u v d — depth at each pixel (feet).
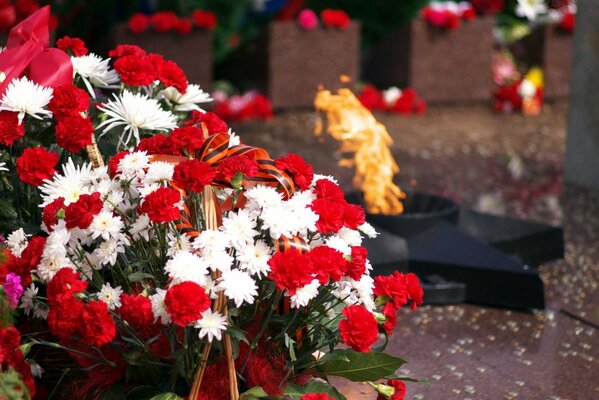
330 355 7.76
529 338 11.83
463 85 30.27
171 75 9.07
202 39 27.35
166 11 29.43
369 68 31.63
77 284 7.13
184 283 6.76
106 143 9.12
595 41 19.90
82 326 6.94
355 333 7.21
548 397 10.09
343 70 28.48
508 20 35.01
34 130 9.15
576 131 20.62
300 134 25.32
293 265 6.95
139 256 7.73
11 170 8.73
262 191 7.40
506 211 18.51
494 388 10.27
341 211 7.57
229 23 29.68
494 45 32.58
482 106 30.30
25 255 7.51
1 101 8.19
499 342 11.67
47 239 7.54
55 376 8.16
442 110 29.43
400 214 13.61
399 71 30.27
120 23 28.78
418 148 24.58
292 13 32.68
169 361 7.60
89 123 8.13
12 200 8.86
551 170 22.45
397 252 13.10
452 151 24.45
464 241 13.35
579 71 20.33
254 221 7.43
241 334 7.06
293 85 28.02
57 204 7.57
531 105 29.58
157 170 7.57
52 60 8.72
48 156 7.93
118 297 7.39
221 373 7.47
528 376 10.66
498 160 23.57
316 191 7.88
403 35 29.96
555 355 11.31
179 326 7.19
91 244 8.29
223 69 30.73
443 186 20.67
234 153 7.79
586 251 15.66
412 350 11.30
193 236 7.38
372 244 13.08
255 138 24.77
